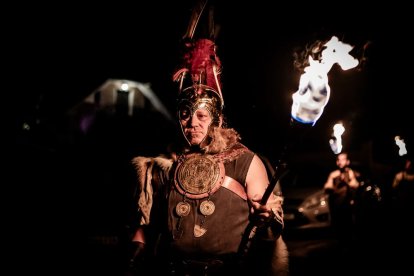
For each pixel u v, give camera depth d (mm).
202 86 2389
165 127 19516
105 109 19062
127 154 17844
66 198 12031
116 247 7922
